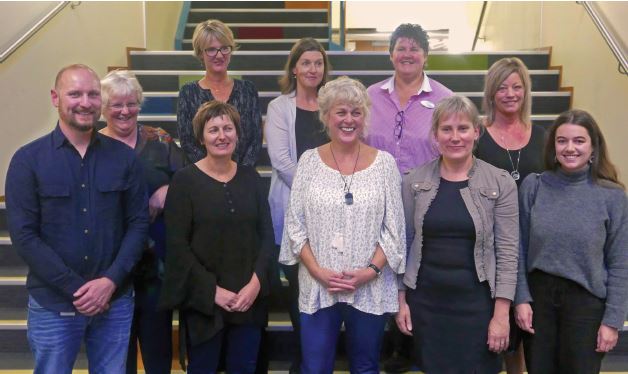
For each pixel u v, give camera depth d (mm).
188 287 2068
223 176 2154
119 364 2041
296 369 2494
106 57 4535
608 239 1898
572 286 1903
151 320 2289
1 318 2775
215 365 2168
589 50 3852
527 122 2291
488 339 1962
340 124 1989
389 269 2031
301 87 2477
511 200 1965
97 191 1927
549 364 1979
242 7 6117
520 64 2262
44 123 3814
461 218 1944
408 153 2434
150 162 2303
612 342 1878
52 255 1851
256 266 2127
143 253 2225
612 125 3523
